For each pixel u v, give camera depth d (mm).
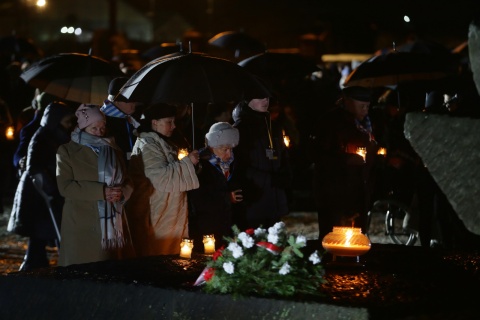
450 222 16625
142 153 12766
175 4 77250
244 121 15117
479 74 6422
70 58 15664
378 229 23000
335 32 50531
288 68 23094
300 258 8164
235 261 8117
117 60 30859
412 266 9484
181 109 17250
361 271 9156
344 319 7422
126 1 72500
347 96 15977
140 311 8383
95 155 12133
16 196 16406
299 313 7586
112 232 12070
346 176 15734
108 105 13930
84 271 9242
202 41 48188
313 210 27047
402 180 19547
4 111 23062
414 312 7449
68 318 8766
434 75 20516
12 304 9102
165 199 12844
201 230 13711
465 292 8180
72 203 12125
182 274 9000
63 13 68625
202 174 13805
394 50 20703
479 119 6457
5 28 66125
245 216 14938
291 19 70188
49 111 15594
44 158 15484
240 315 7832
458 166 6562
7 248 20406
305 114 29578
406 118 6785
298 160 22859
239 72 12688
